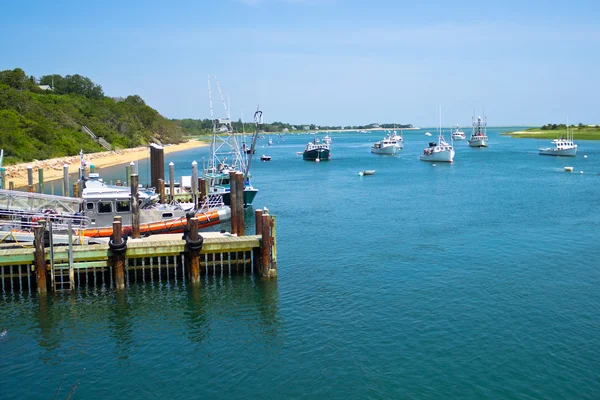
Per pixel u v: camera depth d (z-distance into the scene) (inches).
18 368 1026.7
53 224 1596.9
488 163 5511.8
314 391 940.0
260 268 1498.5
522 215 2426.2
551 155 6274.6
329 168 5275.6
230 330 1187.3
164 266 1466.5
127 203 1750.7
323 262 1674.5
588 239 1925.4
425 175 4443.9
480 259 1685.5
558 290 1395.2
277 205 2834.6
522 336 1133.7
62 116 5984.3
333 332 1165.7
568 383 956.6
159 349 1101.7
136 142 7436.0
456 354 1059.9
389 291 1405.0
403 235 2034.9
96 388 958.4
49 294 1381.6
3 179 2133.4
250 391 943.0
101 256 1400.1
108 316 1263.5
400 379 971.9
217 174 2891.2
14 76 6766.7
